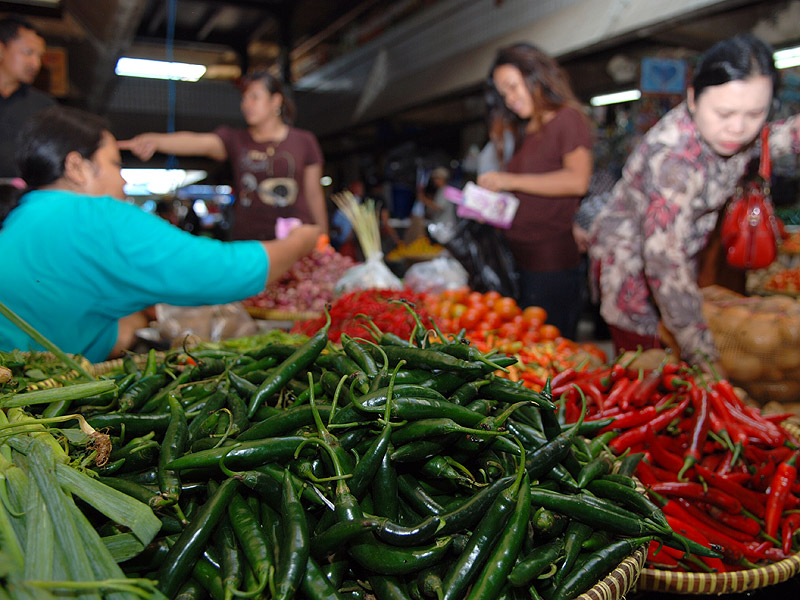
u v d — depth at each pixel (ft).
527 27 16.49
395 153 25.45
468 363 3.90
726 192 7.85
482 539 3.24
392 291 8.03
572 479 3.98
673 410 5.79
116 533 3.17
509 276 11.42
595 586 3.34
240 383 4.40
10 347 6.48
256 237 13.03
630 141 18.75
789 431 6.45
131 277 6.60
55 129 6.69
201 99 31.04
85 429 3.65
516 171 11.21
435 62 20.90
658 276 7.68
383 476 3.44
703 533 5.03
